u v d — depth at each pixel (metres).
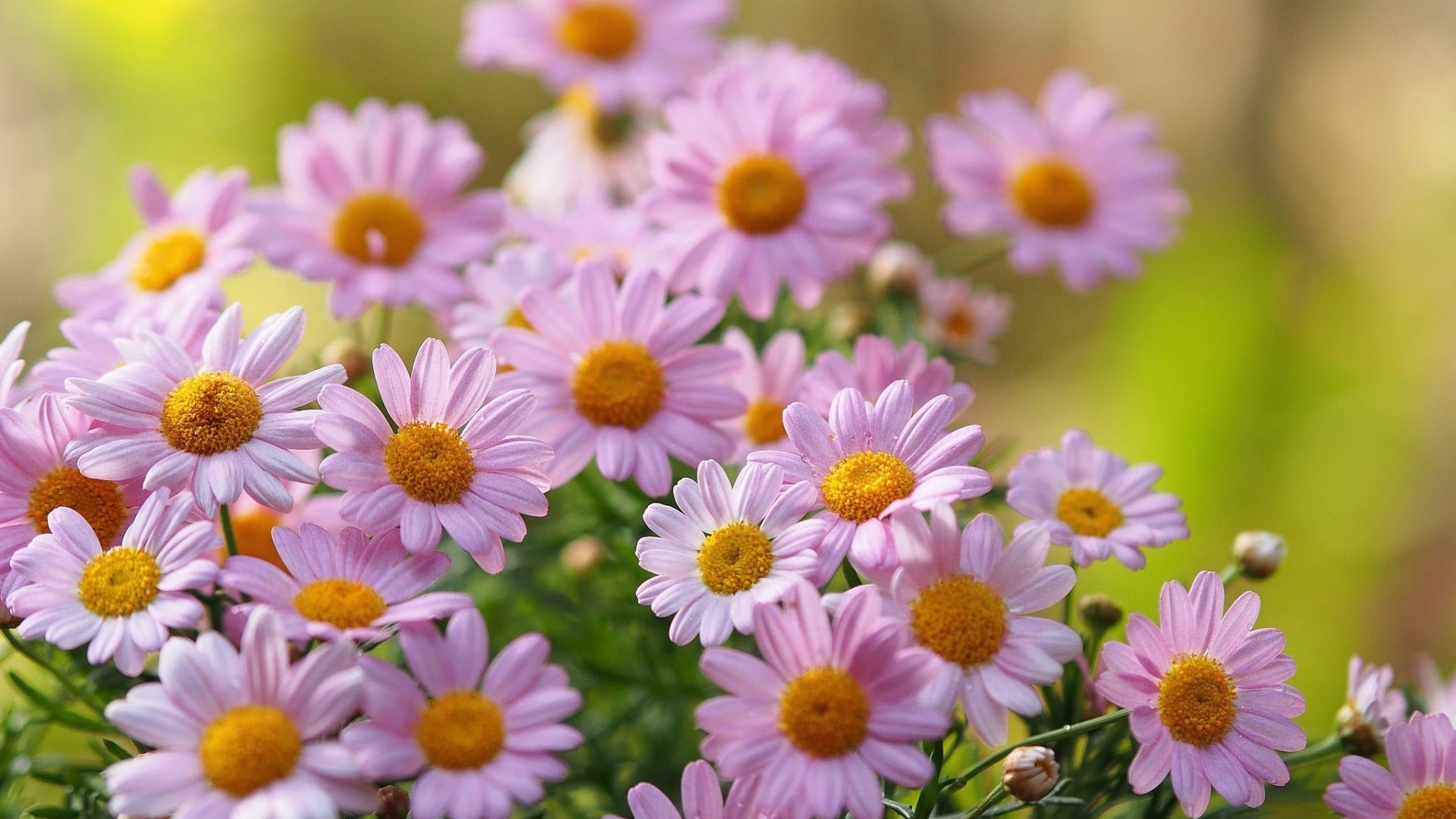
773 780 0.72
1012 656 0.74
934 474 0.75
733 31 2.20
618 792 0.85
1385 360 1.85
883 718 0.73
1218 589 0.75
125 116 1.76
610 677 0.86
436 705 0.73
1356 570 1.63
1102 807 0.78
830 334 0.91
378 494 0.75
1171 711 0.74
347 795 0.72
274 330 0.76
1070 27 2.44
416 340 1.07
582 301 0.80
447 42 1.86
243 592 0.74
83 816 0.78
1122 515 0.79
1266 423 1.70
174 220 0.86
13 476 0.76
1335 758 0.81
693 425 0.80
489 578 0.87
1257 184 2.30
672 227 0.85
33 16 1.75
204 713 0.72
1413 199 2.10
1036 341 1.98
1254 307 1.76
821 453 0.76
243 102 1.77
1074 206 0.93
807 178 0.85
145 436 0.75
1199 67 2.43
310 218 0.85
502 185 1.82
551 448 0.76
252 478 0.75
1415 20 2.33
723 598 0.75
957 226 0.93
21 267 1.73
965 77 2.35
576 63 0.96
